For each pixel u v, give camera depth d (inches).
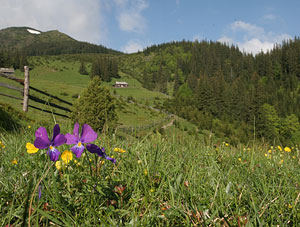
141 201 63.4
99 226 51.3
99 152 49.0
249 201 62.7
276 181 82.0
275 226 53.3
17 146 107.9
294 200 63.7
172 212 55.1
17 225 51.1
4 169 76.2
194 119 2883.9
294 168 109.3
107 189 61.5
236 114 4822.8
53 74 7608.3
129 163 85.6
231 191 72.5
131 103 4559.5
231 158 111.0
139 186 70.6
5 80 2150.6
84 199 59.4
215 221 54.9
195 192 68.9
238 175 86.7
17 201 57.5
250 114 4512.8
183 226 52.8
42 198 54.6
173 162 98.5
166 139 121.0
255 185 78.4
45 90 3826.3
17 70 7071.9
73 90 4328.3
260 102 4680.1
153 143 114.0
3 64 6668.3
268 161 115.4
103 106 651.5
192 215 55.3
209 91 5177.2
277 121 4237.2
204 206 60.5
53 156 43.8
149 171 77.6
